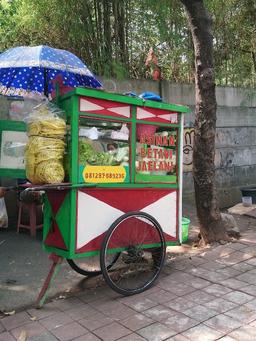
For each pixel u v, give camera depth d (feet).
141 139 14.39
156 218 14.96
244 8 28.91
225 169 28.68
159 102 14.52
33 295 13.70
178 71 27.12
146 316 12.03
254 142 30.55
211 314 12.00
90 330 11.37
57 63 17.15
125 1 23.30
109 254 15.26
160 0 23.31
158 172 14.97
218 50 28.91
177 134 15.47
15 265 16.19
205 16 17.47
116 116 13.55
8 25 23.38
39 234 19.88
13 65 16.78
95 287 14.42
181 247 18.53
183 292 13.65
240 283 14.23
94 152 13.24
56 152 12.56
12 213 20.65
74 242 12.76
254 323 11.43
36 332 11.37
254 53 30.78
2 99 19.92
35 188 11.77
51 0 21.36
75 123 12.57
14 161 19.15
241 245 18.28
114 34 23.45
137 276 15.02
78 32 22.08
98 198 13.25
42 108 12.85
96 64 23.03
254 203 26.81
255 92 30.07
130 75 24.79
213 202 18.45
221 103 28.14
